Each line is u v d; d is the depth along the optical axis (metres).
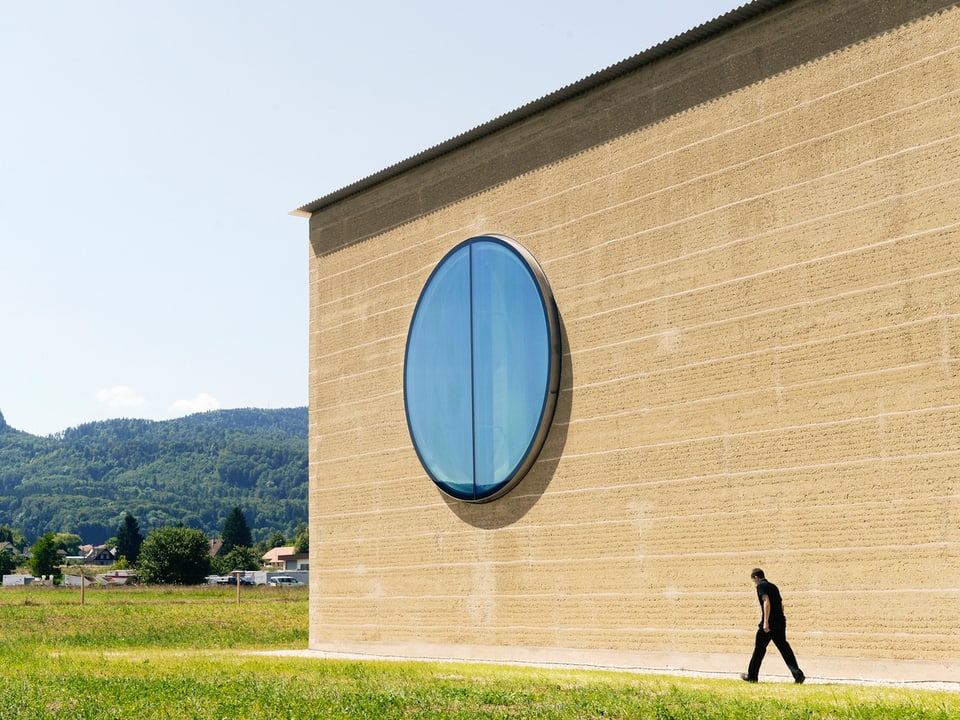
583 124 24.31
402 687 16.50
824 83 19.91
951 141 18.02
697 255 21.64
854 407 18.88
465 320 26.48
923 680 17.55
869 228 18.98
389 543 28.23
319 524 30.69
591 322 23.59
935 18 18.41
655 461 21.95
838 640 18.72
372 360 29.45
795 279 19.98
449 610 26.28
